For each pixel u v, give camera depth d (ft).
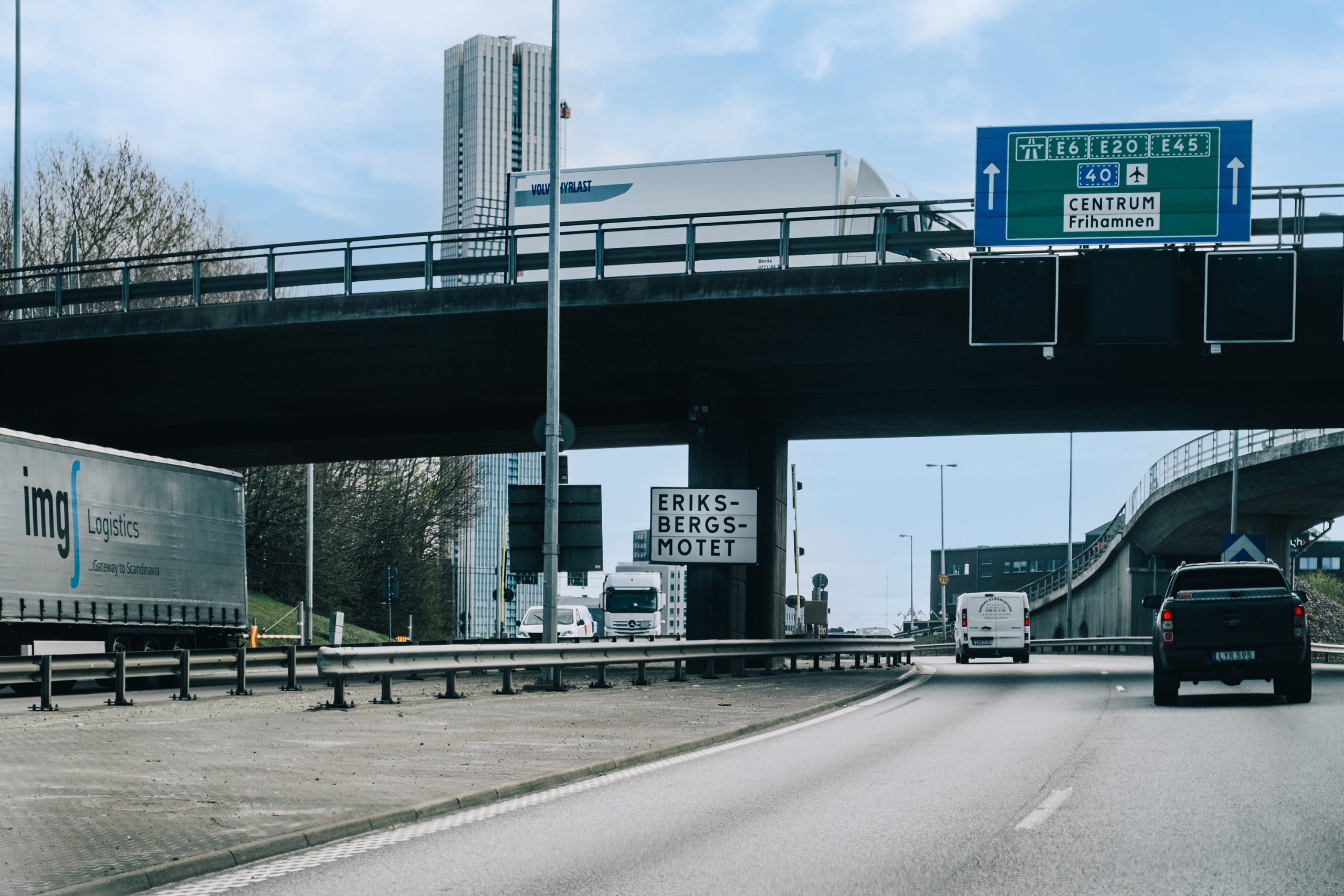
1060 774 39.91
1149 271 85.76
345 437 124.16
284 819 31.71
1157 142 86.43
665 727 56.80
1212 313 84.84
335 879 25.94
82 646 84.84
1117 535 218.59
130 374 106.22
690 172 119.85
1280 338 84.12
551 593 80.94
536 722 59.31
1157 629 67.41
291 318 94.89
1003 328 86.38
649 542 103.04
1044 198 87.04
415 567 257.75
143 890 25.11
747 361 99.35
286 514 212.64
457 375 105.09
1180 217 85.71
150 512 91.71
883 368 101.76
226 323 96.07
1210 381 103.19
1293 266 84.23
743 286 89.15
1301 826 30.07
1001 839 29.01
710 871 26.12
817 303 89.66
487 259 93.97
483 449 135.74
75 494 84.33
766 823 31.99
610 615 177.58
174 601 93.45
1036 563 429.79
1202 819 31.09
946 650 232.53
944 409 111.45
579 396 112.27
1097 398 108.27
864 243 89.20
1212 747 46.21
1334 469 158.30
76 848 28.04
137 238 185.57
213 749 47.01
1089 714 63.05
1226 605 65.62
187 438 127.44
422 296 93.25
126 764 42.42
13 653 80.69
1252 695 74.49
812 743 51.78
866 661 147.43
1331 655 144.46
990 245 87.20
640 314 92.22
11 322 100.42
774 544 118.62
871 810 33.63
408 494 238.89
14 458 79.36
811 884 24.68
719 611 103.50
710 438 102.68
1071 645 207.10
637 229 91.76
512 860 27.61
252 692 79.30
